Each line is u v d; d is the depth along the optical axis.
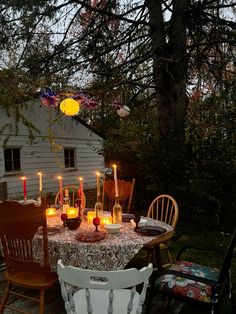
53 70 6.20
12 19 5.77
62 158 10.75
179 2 6.36
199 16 6.32
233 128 6.65
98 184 3.30
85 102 4.18
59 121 7.84
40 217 2.30
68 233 2.69
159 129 6.51
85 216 3.32
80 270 1.62
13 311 2.75
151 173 5.88
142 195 6.23
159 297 3.00
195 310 2.79
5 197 4.05
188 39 7.00
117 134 7.38
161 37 6.30
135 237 2.59
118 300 2.06
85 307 1.97
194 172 5.40
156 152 5.89
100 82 6.61
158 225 3.01
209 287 2.23
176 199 5.64
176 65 6.31
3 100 4.70
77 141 11.45
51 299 2.96
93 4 6.54
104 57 6.78
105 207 6.05
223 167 5.48
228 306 2.86
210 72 6.62
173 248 4.63
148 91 8.21
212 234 5.45
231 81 6.60
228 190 5.53
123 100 7.01
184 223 5.72
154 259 3.47
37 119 9.04
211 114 6.96
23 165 9.16
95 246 2.39
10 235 2.38
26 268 2.43
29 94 4.93
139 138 6.62
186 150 5.71
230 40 5.97
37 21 5.91
